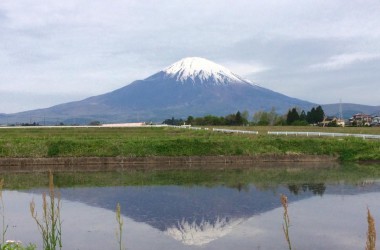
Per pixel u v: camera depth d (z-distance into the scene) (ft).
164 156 134.82
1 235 48.78
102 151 135.33
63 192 80.18
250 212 61.57
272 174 106.73
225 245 45.14
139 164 130.93
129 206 66.28
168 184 89.92
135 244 45.80
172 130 216.74
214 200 70.90
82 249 44.06
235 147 141.90
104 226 53.83
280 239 47.24
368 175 103.81
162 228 52.70
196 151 138.82
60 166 125.80
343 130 243.19
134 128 238.07
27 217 58.23
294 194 76.28
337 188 82.89
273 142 146.61
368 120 488.85
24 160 126.72
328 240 46.75
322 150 142.72
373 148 142.92
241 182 92.32
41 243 45.37
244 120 380.17
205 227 52.90
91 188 84.84
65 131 206.80
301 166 125.70
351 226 52.75
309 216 58.49
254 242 46.19
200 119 384.47
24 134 181.16
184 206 66.13
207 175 105.29
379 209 62.64
